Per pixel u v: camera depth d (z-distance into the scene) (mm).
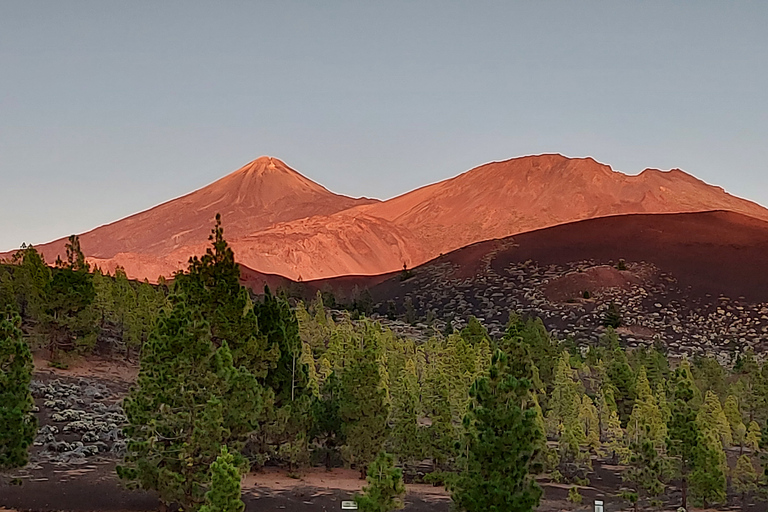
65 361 78125
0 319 41375
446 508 47188
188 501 37875
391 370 77938
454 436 58031
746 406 83125
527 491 34406
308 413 56344
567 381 67875
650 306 189375
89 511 40219
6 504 40562
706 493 50844
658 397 73750
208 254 54531
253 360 53844
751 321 178250
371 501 35406
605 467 68875
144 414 38844
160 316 41688
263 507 44312
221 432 37688
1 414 38312
